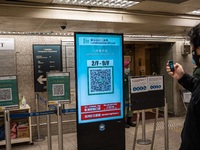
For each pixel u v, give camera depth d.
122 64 2.93
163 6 3.61
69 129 5.44
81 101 2.74
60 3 3.32
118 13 3.75
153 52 7.43
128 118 5.75
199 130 1.36
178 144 4.41
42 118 5.20
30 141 4.61
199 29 1.36
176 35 5.97
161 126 5.72
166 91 6.97
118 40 2.89
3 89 2.67
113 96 2.90
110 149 2.90
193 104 1.37
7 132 2.72
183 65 6.69
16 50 4.96
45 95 5.16
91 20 3.58
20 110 4.57
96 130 2.82
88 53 2.74
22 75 5.02
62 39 5.26
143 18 3.95
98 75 2.80
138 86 3.04
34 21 3.54
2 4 3.06
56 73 2.97
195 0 3.25
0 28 4.22
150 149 3.86
